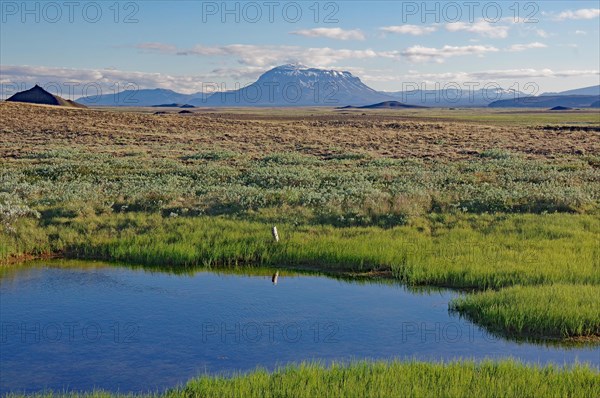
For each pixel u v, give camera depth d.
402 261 19.97
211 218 25.53
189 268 20.39
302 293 17.73
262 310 16.19
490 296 15.95
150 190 30.31
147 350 13.35
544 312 14.51
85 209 26.06
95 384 11.62
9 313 15.80
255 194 29.62
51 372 12.19
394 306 16.55
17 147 51.75
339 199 27.95
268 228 23.77
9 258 21.05
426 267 18.97
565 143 58.41
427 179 35.41
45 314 15.75
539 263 18.92
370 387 10.59
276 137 65.62
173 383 11.68
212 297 17.31
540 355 13.08
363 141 62.25
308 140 62.94
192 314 15.81
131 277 19.31
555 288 16.31
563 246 21.08
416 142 61.75
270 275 19.73
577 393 10.38
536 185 32.75
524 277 17.70
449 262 19.34
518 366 11.69
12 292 17.61
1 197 28.20
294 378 11.06
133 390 11.36
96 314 15.76
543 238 22.30
